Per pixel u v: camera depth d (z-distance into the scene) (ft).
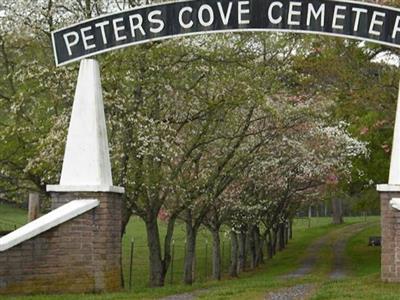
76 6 55.93
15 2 56.59
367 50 71.41
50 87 54.60
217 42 56.75
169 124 56.75
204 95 57.77
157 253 60.90
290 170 92.53
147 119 53.52
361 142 90.79
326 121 87.15
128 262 120.16
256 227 118.83
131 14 44.37
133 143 53.98
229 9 44.37
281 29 44.09
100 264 40.37
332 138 87.40
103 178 41.68
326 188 118.93
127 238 152.25
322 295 42.11
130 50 52.90
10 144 58.08
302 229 221.66
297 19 44.11
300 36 66.49
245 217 94.02
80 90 42.60
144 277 103.81
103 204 40.88
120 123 53.52
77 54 44.04
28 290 38.78
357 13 43.75
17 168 59.11
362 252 142.10
